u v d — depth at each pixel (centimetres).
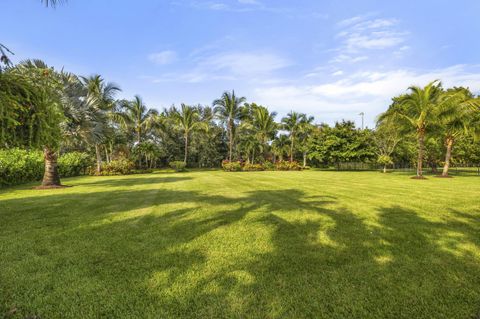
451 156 2134
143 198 727
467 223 446
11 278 255
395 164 3209
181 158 3275
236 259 298
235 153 3362
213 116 2800
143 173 2261
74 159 1875
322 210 555
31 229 421
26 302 214
